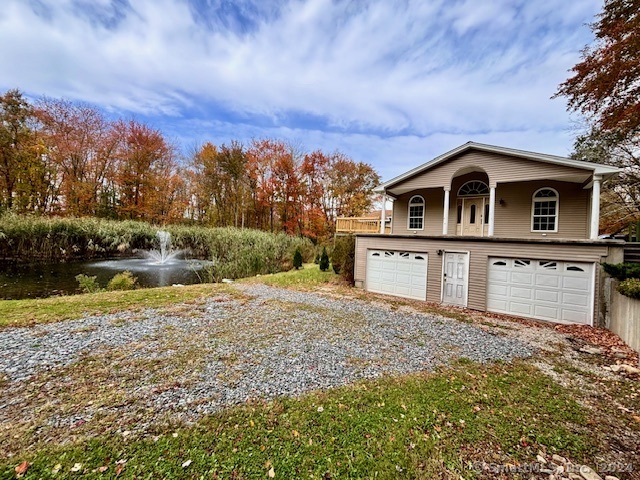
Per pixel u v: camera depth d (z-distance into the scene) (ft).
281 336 17.95
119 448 8.21
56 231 52.21
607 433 9.54
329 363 14.38
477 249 28.55
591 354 16.92
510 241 26.71
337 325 20.72
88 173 78.43
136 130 80.79
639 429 9.78
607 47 24.59
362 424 9.62
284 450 8.36
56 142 70.95
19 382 11.68
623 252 22.18
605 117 27.12
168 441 8.57
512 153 30.63
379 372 13.60
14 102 64.85
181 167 95.96
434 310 27.35
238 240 58.65
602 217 47.96
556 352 17.13
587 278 23.35
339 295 32.40
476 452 8.52
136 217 83.87
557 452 8.63
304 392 11.58
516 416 10.35
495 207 38.04
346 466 7.84
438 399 11.31
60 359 13.82
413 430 9.39
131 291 30.09
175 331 18.20
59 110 72.33
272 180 85.71
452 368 14.30
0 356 13.87
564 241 24.08
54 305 23.07
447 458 8.25
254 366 13.76
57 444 8.30
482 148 32.32
